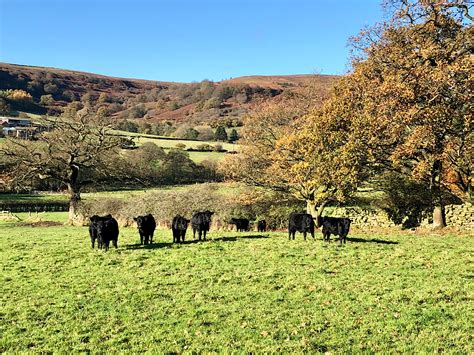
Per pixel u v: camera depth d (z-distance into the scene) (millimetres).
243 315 12305
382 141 26156
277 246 21188
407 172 30500
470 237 24938
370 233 28906
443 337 10453
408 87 22516
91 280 16047
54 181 63500
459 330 10766
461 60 21609
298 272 16344
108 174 45344
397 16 25188
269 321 11836
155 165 70312
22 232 32844
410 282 14789
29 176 43219
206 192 40281
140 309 13016
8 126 108500
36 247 22656
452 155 24781
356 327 11281
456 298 13000
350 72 31375
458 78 21562
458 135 23234
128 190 58344
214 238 24422
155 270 17141
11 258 19953
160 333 11289
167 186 62469
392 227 32594
